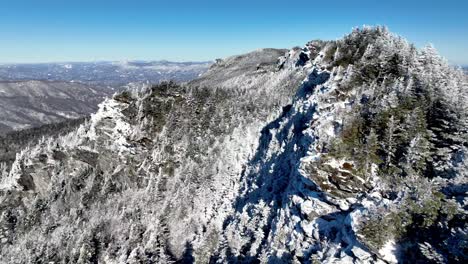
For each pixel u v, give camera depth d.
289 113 82.50
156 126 110.06
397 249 36.66
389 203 40.34
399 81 55.78
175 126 111.44
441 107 48.88
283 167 67.44
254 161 85.81
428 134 46.84
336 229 45.66
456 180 38.91
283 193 61.38
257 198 70.25
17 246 76.38
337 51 72.50
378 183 45.03
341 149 50.41
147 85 122.56
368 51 64.75
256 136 94.88
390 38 69.44
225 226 76.25
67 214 86.94
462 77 61.25
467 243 31.80
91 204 90.94
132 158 103.25
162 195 94.12
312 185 50.00
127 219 85.69
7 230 83.69
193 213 86.88
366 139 49.88
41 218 86.38
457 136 45.03
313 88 75.75
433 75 55.84
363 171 47.34
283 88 140.75
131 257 72.69
